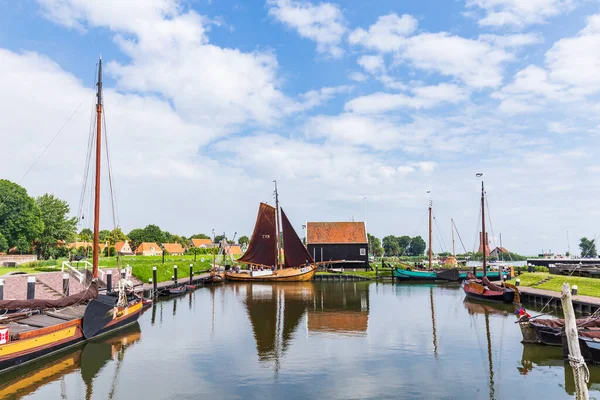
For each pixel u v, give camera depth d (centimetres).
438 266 8950
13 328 2038
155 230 14725
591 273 4741
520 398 1559
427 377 1794
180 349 2272
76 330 2298
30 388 1684
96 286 2656
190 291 5147
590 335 1961
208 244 17212
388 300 4316
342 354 2161
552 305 3747
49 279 3544
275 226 7112
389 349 2256
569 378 1773
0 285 2558
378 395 1588
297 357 2108
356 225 8450
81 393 1630
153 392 1631
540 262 8356
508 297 3972
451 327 2844
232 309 3694
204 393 1616
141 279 5103
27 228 7006
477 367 1931
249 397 1571
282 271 6675
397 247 19588
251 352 2206
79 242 10075
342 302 4156
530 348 2258
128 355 2155
